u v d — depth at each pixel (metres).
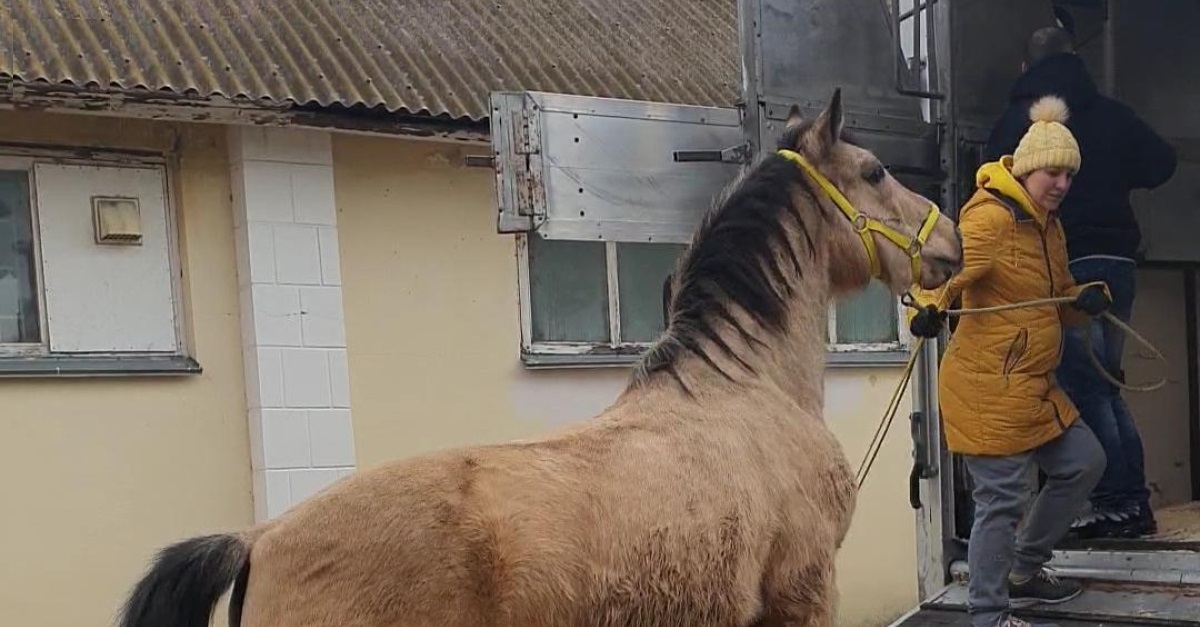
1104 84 5.45
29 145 5.41
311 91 5.73
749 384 3.18
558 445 2.78
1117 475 4.47
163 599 2.60
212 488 5.85
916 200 3.54
